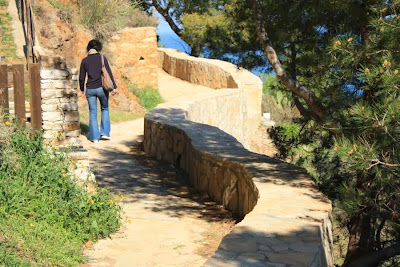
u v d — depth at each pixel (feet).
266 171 23.94
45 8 51.03
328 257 16.46
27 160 20.75
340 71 24.67
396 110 18.85
